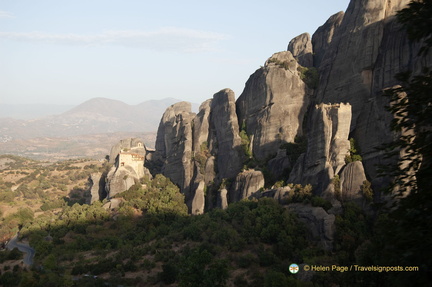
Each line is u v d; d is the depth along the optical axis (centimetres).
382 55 8456
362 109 8462
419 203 2030
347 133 8025
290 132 10188
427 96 2164
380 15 8712
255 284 6175
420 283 1858
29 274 7812
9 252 9994
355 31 9094
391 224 2139
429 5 2214
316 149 8138
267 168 9894
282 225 7388
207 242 7988
